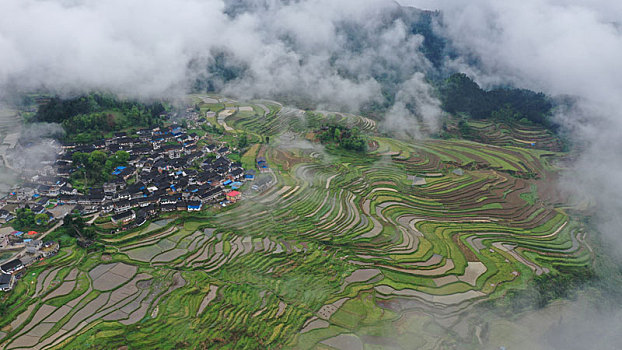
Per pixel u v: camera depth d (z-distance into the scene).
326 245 115.12
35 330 78.75
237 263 104.25
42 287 90.06
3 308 81.88
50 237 106.44
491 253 117.12
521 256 117.00
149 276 96.69
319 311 90.12
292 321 86.44
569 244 126.50
